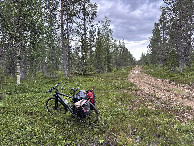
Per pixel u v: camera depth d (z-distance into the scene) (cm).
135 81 1748
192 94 1154
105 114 709
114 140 509
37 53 1398
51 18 2058
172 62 2269
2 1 1279
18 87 1215
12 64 2359
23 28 1400
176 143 505
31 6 1351
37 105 793
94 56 2930
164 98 1071
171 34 2416
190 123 660
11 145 458
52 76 2164
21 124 574
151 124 617
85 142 493
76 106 571
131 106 861
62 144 472
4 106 762
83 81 1602
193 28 2395
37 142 478
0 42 1407
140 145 486
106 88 1303
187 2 2258
